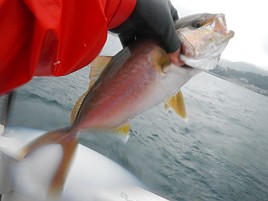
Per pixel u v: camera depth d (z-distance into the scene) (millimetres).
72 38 735
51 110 4695
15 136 2174
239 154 6449
